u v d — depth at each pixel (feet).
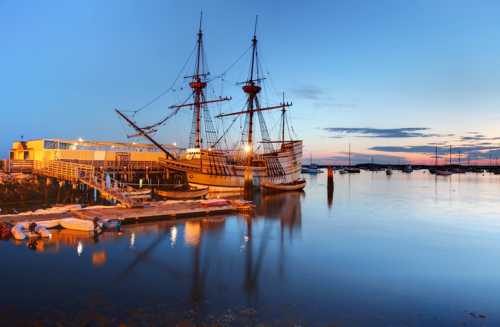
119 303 50.72
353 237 102.22
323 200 202.59
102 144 205.16
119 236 92.22
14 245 79.61
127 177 195.93
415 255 82.94
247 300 53.42
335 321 47.29
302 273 67.51
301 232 108.17
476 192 266.98
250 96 239.09
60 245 81.20
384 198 219.82
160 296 53.83
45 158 181.68
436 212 159.22
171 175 213.46
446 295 57.82
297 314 49.06
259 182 230.27
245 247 86.43
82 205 126.82
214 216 129.70
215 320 46.24
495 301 55.57
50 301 50.67
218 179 206.18
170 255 77.10
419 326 46.70
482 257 82.02
